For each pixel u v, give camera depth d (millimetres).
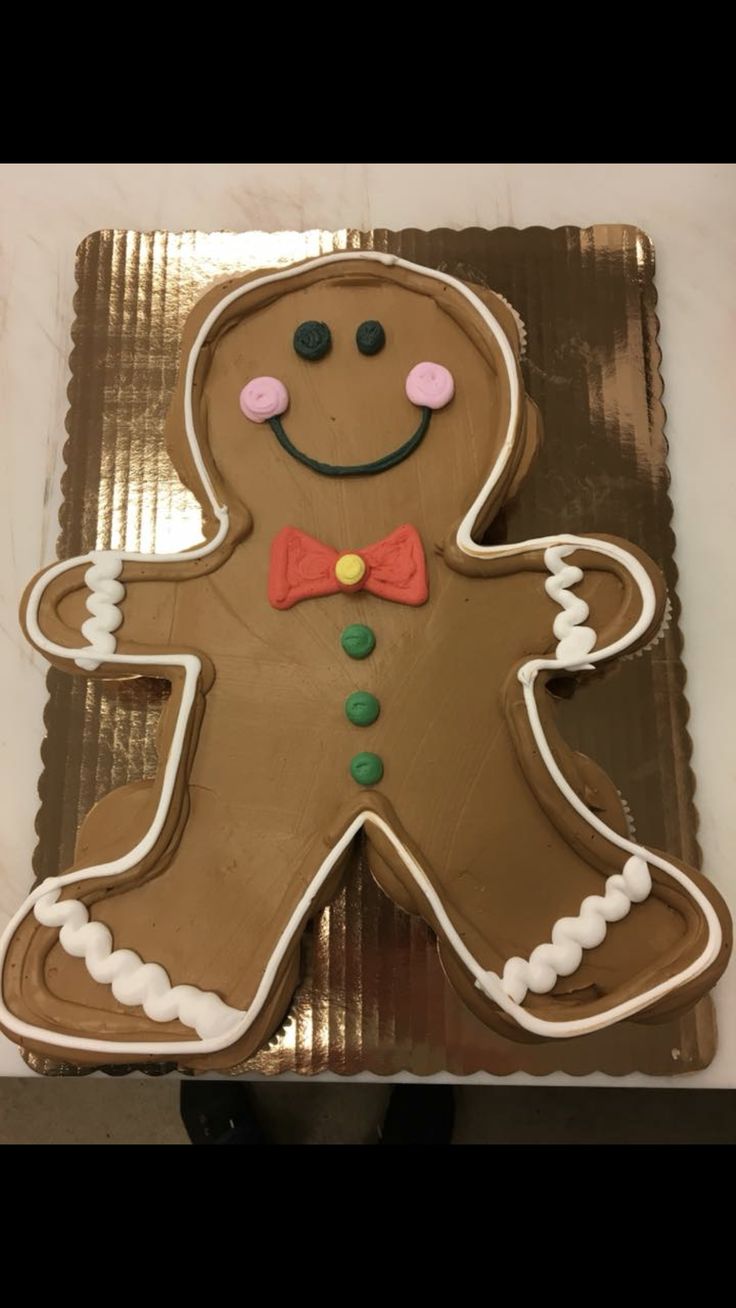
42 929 423
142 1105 657
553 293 548
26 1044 405
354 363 488
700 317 559
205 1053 401
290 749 443
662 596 454
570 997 416
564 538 458
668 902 427
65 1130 652
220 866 432
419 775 439
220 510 469
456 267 552
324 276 501
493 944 423
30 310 568
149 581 465
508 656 451
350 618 456
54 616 460
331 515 469
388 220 577
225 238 562
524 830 436
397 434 479
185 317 549
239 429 485
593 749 477
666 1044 445
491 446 475
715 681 501
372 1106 651
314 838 433
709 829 483
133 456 527
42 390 555
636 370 536
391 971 452
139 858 426
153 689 490
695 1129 646
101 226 581
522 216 578
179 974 418
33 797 496
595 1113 652
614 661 462
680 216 576
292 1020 447
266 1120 648
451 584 459
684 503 526
